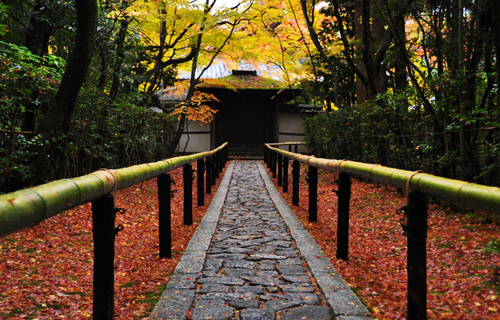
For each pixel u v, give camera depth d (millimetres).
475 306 2980
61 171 7047
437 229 5348
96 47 8273
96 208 2318
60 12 6816
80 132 7406
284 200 8594
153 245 5074
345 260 4348
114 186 2393
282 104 23078
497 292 3197
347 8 14883
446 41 6973
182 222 6477
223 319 2846
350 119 10531
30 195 1545
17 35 7172
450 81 5742
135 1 9133
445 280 3656
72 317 2830
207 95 18766
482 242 4492
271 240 5285
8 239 4742
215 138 22578
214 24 12367
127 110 9656
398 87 11461
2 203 1382
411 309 2463
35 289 3299
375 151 9375
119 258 4410
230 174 13461
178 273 3824
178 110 14203
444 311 2934
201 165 8031
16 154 5492
